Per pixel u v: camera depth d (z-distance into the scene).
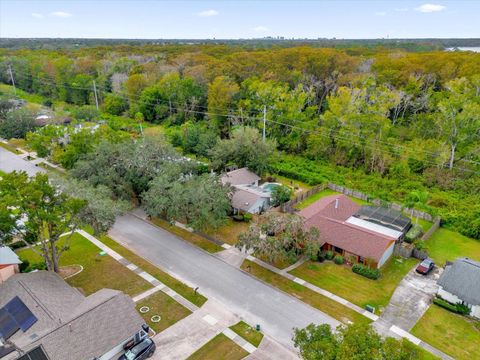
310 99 72.12
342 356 16.81
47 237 37.53
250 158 51.69
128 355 22.84
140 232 39.47
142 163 43.03
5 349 21.33
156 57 117.12
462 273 28.72
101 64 107.31
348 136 56.31
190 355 23.75
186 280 31.55
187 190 38.16
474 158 52.50
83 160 46.69
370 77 69.50
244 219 42.00
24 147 67.62
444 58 75.88
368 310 27.95
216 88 71.94
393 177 52.56
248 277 32.09
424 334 25.70
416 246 35.53
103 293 26.45
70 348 21.59
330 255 34.50
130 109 89.06
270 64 83.75
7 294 26.23
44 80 107.38
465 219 40.75
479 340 25.30
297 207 45.34
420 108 66.31
